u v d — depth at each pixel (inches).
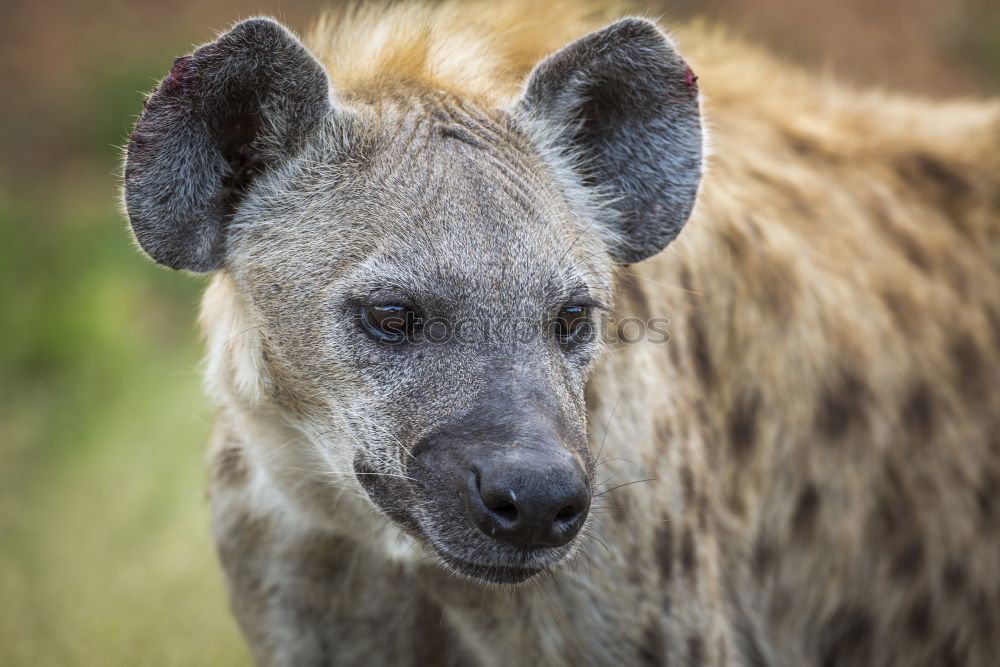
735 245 300.0
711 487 284.5
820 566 312.5
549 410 229.3
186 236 253.3
